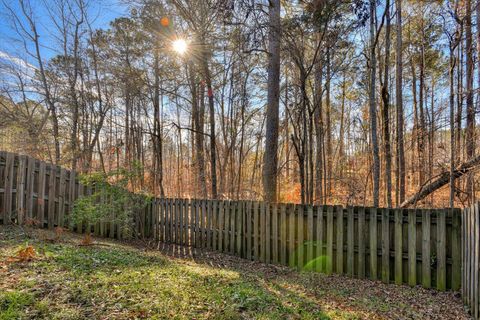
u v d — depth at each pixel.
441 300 4.27
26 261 3.64
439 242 4.74
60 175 6.95
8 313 2.30
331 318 3.22
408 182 11.66
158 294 3.07
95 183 6.91
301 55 8.06
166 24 10.07
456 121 8.05
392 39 11.57
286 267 5.95
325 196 10.60
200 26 9.70
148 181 12.40
